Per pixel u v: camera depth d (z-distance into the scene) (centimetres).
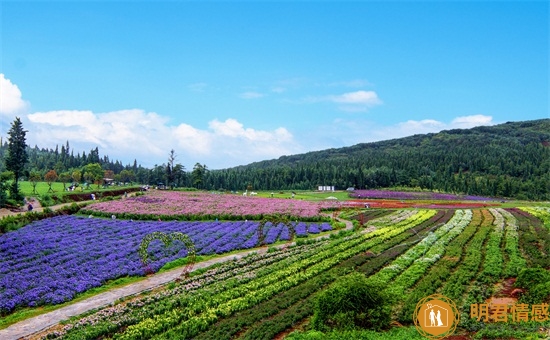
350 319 2386
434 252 4200
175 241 5050
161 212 7138
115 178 17538
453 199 11100
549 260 3719
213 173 17038
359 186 15925
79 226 5691
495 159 19038
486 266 3634
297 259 4206
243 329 2558
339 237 5597
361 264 3947
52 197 7962
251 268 3975
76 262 3969
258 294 3120
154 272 3991
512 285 3216
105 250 4450
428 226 5988
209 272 3891
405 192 13712
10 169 7588
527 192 13975
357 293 2464
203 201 8781
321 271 3728
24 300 3059
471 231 5403
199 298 3053
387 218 7031
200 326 2567
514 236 4997
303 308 2761
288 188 16712
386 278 3369
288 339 2266
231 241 5319
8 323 2761
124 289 3491
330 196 11750
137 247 4653
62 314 2908
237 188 16488
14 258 3994
